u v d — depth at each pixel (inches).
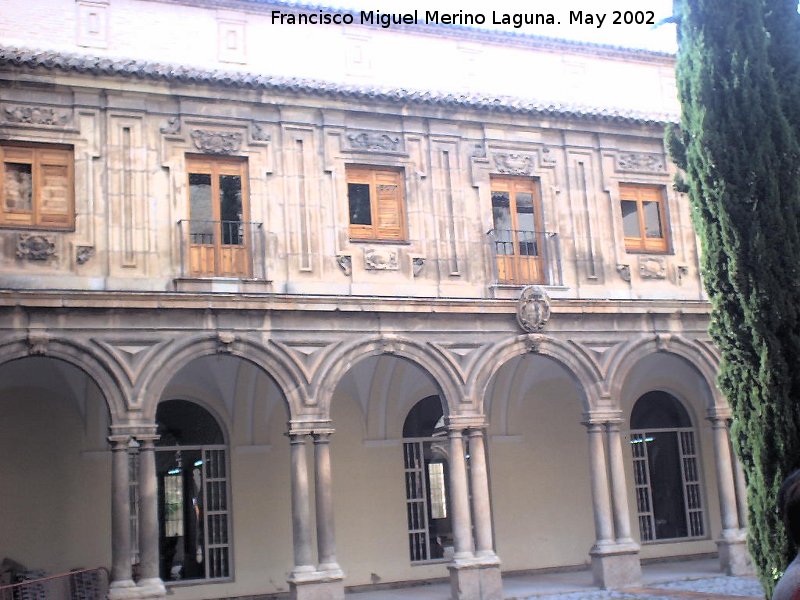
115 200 691.4
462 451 741.3
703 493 945.5
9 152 677.3
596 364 791.7
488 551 732.0
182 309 679.7
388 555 840.9
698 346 826.8
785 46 574.9
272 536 811.4
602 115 835.4
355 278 743.7
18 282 654.5
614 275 826.8
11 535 745.0
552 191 821.2
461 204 786.8
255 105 741.9
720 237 557.0
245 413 816.3
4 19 740.0
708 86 567.2
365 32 844.6
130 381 661.3
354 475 844.6
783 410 518.6
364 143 767.7
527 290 771.4
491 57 887.1
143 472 656.4
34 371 743.1
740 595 692.7
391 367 834.2
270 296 698.8
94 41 758.5
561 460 916.6
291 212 736.3
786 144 552.1
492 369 759.7
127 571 642.2
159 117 714.8
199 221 715.4
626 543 772.0
